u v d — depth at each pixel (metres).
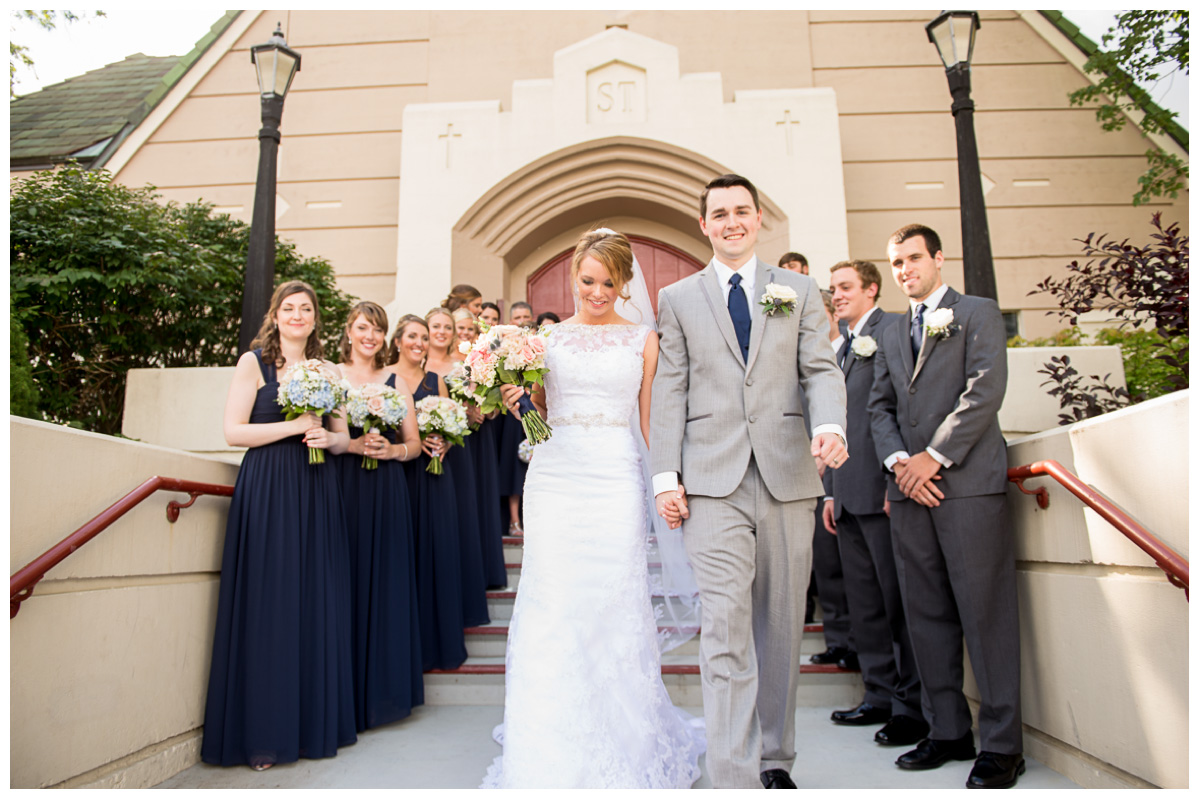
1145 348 5.02
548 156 7.38
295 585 2.86
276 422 3.00
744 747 2.14
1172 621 2.04
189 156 8.27
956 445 2.65
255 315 4.93
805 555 2.44
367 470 3.42
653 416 2.55
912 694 3.01
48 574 2.14
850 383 3.41
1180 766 2.01
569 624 2.49
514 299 8.09
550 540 2.59
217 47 8.48
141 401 4.96
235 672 2.79
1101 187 7.89
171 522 2.74
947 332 2.80
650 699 2.50
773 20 8.23
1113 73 6.12
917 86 8.12
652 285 8.12
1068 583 2.51
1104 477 2.31
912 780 2.55
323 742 2.85
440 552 3.77
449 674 3.68
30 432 2.10
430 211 7.37
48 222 5.12
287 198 8.12
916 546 2.79
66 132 8.72
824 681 3.62
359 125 8.23
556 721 2.36
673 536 3.62
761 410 2.45
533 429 2.59
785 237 7.17
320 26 8.47
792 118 7.36
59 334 5.29
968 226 4.94
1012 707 2.52
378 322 3.75
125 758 2.45
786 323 2.53
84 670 2.28
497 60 8.29
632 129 7.36
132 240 5.23
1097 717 2.36
